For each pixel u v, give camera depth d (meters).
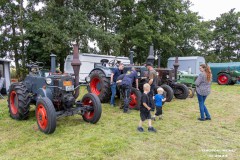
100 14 18.22
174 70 9.84
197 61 19.27
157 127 5.30
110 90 7.95
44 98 4.76
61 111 5.11
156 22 21.11
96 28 15.94
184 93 9.47
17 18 17.69
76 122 5.57
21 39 16.30
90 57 13.63
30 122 5.55
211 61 37.56
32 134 4.68
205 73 5.94
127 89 6.71
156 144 4.23
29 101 5.60
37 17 17.03
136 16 21.09
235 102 9.11
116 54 17.20
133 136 4.63
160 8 22.11
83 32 15.62
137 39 20.02
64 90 5.14
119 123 5.54
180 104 8.34
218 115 6.71
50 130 4.57
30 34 15.70
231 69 18.05
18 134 4.67
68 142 4.22
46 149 3.89
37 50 16.22
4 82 9.62
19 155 3.67
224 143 4.37
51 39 14.97
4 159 3.51
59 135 4.61
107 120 5.83
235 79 16.78
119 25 21.12
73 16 15.58
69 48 16.58
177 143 4.31
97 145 4.05
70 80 5.28
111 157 3.63
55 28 14.98
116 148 3.94
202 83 5.96
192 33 26.30
